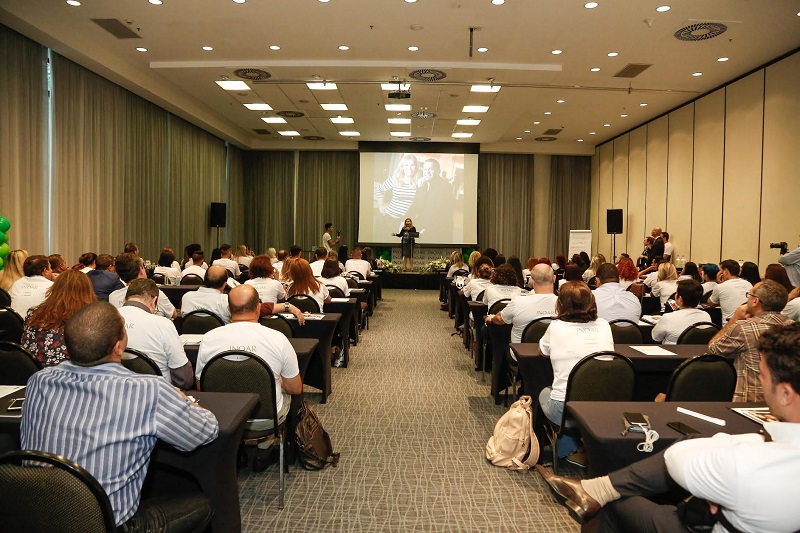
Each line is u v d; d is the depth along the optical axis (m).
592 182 16.61
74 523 1.42
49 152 7.96
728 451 1.41
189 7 6.57
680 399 2.82
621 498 1.90
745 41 7.45
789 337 1.39
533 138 15.22
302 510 2.83
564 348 3.00
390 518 2.76
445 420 4.27
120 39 7.80
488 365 5.79
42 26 6.95
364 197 16.09
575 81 9.46
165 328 2.87
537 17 6.71
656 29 7.03
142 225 10.56
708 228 10.13
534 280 4.33
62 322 2.79
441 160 16.03
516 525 2.71
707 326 3.81
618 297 4.33
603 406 2.36
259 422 2.81
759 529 1.37
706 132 10.19
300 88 10.05
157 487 2.40
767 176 8.45
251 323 2.93
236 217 16.17
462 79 9.34
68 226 8.34
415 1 6.29
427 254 16.72
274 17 6.84
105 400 1.62
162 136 11.31
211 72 9.15
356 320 7.16
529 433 3.39
